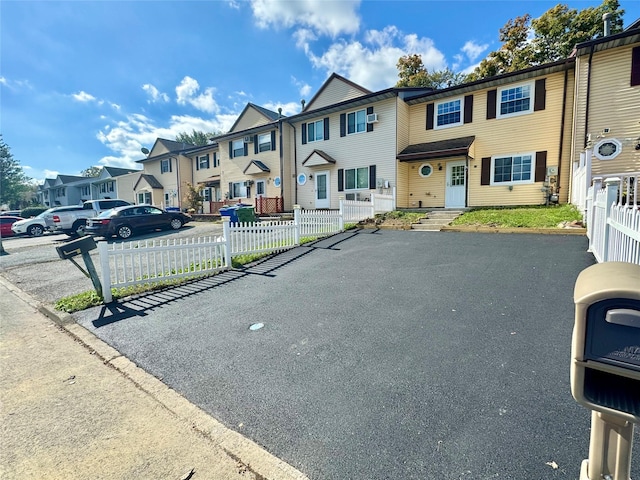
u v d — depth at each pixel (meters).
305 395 2.51
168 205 27.41
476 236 7.91
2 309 5.07
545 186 11.87
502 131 12.87
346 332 3.52
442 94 13.98
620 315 0.82
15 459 1.98
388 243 7.89
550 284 4.36
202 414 2.38
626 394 0.91
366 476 1.75
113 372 3.06
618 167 9.93
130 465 1.92
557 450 1.82
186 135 47.56
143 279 5.68
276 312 4.23
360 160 15.70
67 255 4.82
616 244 3.96
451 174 14.17
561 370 2.55
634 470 1.67
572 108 11.52
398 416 2.20
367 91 15.38
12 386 2.83
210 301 4.85
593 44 9.98
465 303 4.01
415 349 3.05
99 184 37.97
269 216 16.23
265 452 1.98
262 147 19.77
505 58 21.31
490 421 2.08
